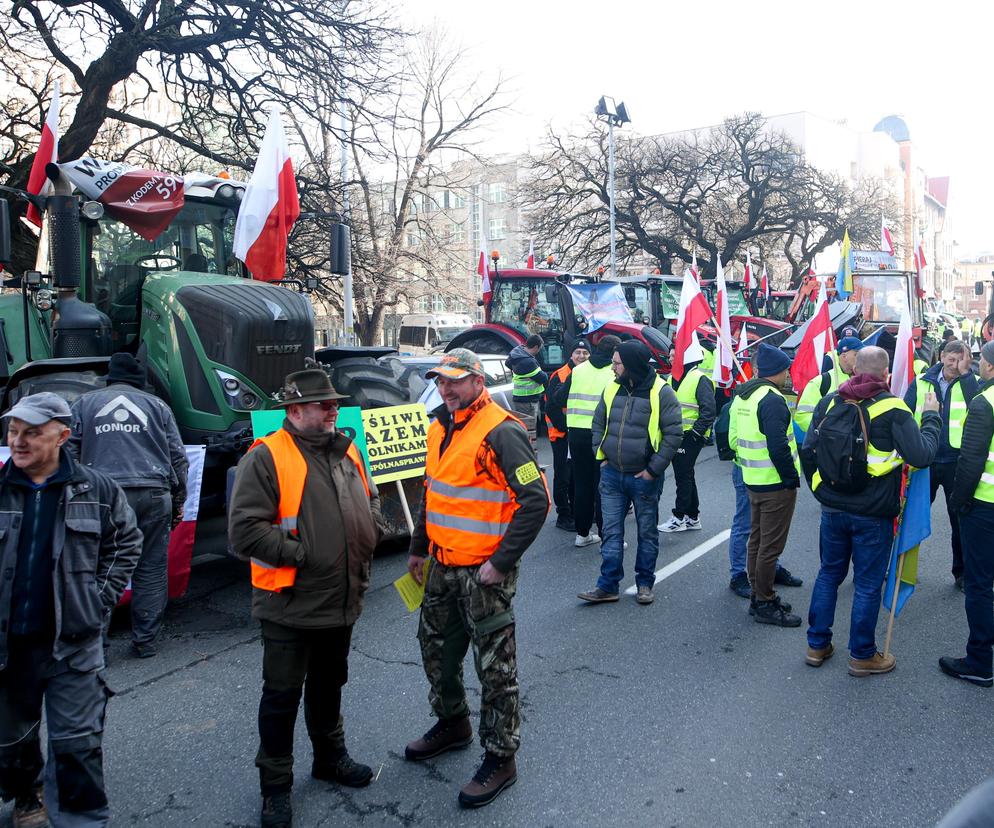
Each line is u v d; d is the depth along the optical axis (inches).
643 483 227.5
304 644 131.0
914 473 189.0
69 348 250.7
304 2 595.5
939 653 199.2
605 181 1296.8
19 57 666.2
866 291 786.8
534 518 134.8
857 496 179.9
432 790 141.7
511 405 421.4
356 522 134.3
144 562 198.8
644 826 130.7
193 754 154.2
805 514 339.6
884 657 187.6
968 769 146.6
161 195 266.2
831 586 189.0
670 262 1321.4
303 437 133.7
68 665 119.8
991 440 175.2
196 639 211.2
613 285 593.9
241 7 576.7
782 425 206.4
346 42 621.3
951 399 247.9
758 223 1358.3
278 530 127.2
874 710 169.3
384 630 214.2
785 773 145.3
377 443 270.7
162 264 289.3
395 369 374.3
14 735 120.2
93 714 121.0
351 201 914.1
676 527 314.0
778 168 1278.3
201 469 229.0
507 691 138.6
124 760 152.1
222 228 305.3
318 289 745.6
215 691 180.9
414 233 1245.1
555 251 1348.4
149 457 197.2
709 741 156.7
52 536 119.1
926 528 188.7
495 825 131.4
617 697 175.6
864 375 179.8
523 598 239.6
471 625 139.7
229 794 141.1
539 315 569.0
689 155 1304.1
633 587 249.0
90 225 271.4
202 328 250.2
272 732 129.3
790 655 198.1
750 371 448.1
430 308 1831.9
